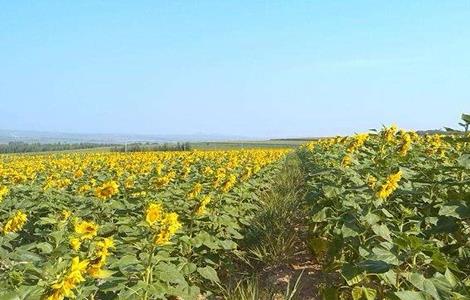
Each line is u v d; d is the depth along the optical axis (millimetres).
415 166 7105
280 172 18766
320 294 5828
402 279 4512
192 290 4871
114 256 5180
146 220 4758
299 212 10180
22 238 7137
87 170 15680
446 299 3219
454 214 4363
